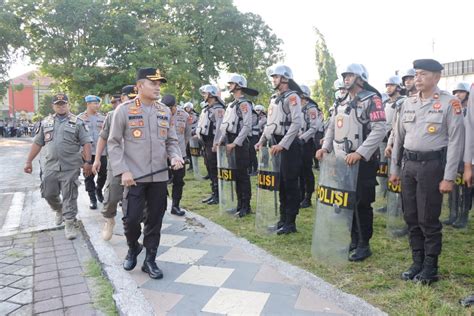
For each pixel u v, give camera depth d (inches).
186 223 218.5
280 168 190.9
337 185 153.3
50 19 860.6
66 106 203.6
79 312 121.1
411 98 143.4
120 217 235.0
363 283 138.1
